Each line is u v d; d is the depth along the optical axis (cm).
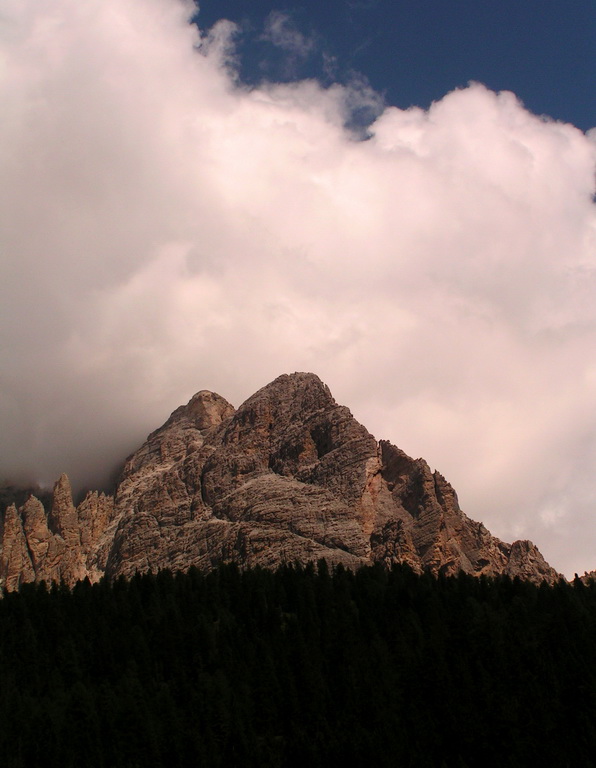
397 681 18362
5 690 17675
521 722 17188
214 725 17025
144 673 18662
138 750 16412
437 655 18450
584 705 17425
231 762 16500
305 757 16538
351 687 18038
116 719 16888
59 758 16075
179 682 18350
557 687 17900
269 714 17538
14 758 15988
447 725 17250
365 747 16562
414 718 17462
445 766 16550
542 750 16750
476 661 18588
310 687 17875
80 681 18412
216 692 17712
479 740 16925
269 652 19025
